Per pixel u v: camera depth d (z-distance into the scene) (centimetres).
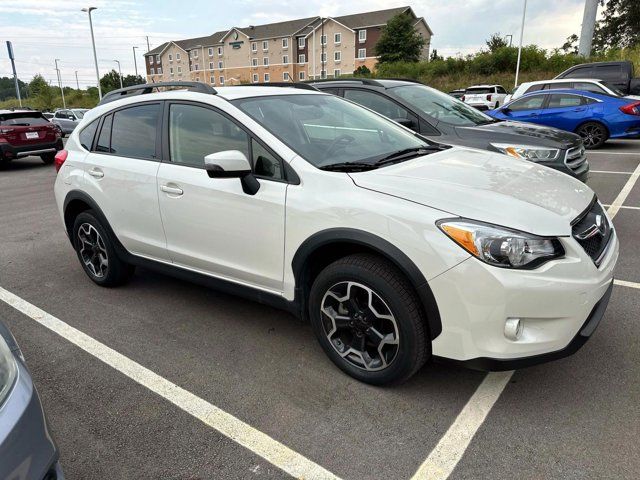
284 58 7662
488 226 223
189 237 333
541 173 302
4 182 1105
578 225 244
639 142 1222
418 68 4106
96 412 262
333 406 259
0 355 164
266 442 235
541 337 225
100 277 427
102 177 386
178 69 9169
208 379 288
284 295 294
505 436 232
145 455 230
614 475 207
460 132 560
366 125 360
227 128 311
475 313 224
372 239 243
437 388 271
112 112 396
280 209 277
